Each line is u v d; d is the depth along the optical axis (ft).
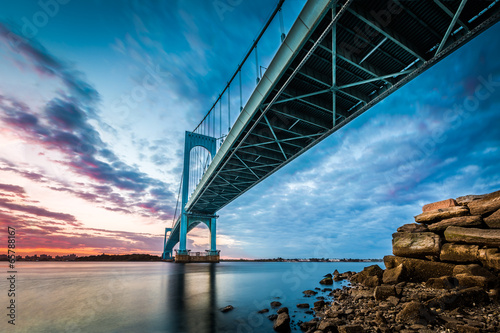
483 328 17.12
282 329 24.32
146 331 25.44
